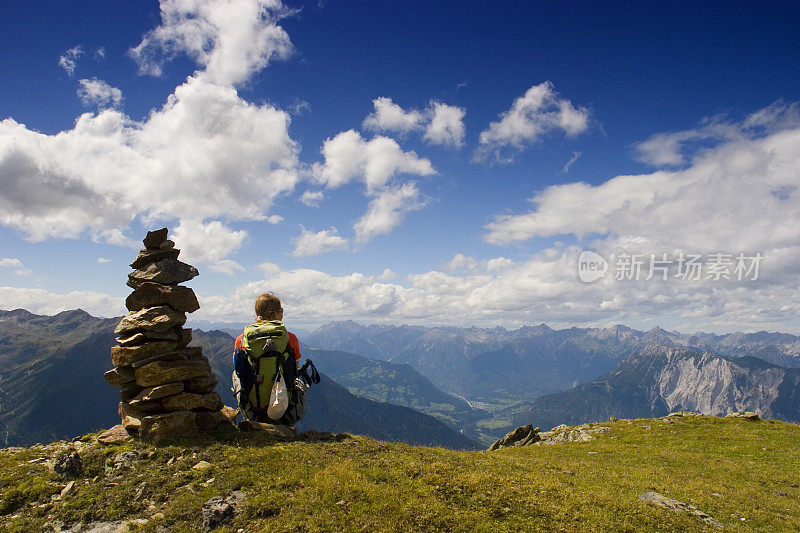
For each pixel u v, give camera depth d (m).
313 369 14.82
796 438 33.47
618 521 10.55
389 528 8.90
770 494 18.47
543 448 35.59
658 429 39.69
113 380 13.16
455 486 10.95
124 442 11.98
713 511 13.89
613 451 31.22
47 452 11.72
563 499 11.43
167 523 8.78
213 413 13.29
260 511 9.12
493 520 9.73
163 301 13.70
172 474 10.48
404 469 11.71
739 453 29.84
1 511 8.98
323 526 8.77
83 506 9.16
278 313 14.09
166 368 12.69
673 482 17.41
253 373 13.13
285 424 14.38
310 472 10.88
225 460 11.19
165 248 14.09
